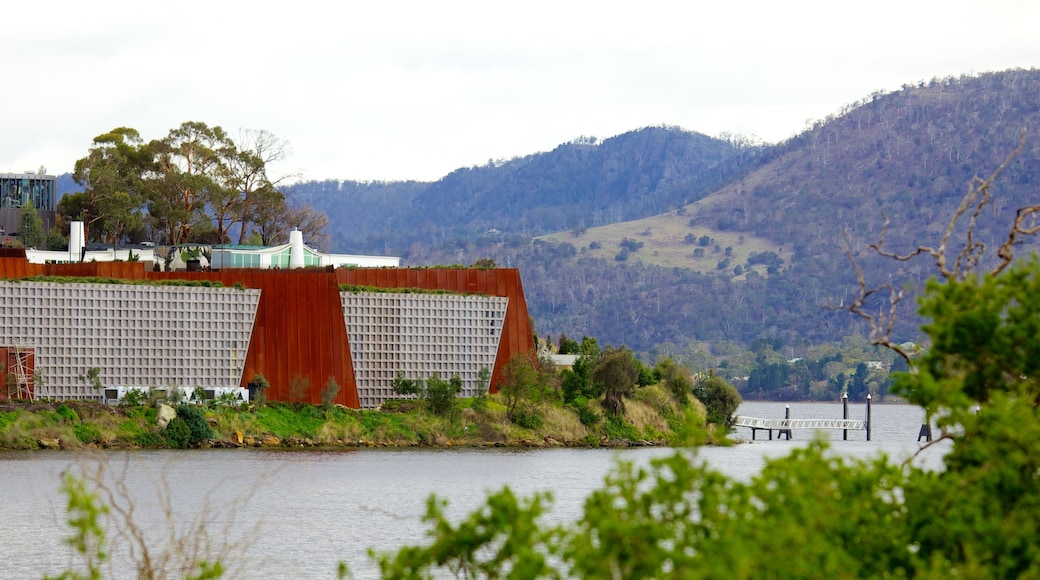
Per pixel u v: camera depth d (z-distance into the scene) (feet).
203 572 148.77
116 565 261.85
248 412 574.56
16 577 257.34
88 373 559.38
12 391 542.16
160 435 534.37
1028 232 145.07
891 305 144.05
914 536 127.85
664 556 110.32
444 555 122.01
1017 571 125.49
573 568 114.42
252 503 370.73
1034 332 138.72
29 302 555.28
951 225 144.77
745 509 114.11
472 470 478.18
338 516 347.36
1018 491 130.11
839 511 122.52
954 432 141.08
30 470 428.56
